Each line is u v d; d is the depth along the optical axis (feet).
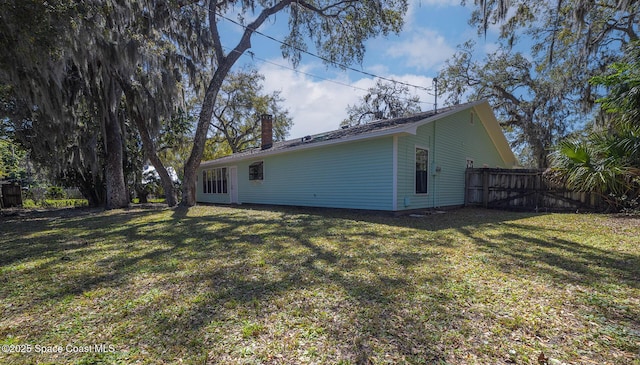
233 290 10.04
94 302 9.36
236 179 50.70
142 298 9.57
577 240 16.94
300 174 38.58
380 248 15.38
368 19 44.57
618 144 25.05
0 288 10.65
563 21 44.73
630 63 26.86
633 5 34.45
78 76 35.63
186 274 11.80
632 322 7.73
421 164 31.94
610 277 10.91
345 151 32.86
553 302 8.88
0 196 54.75
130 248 16.48
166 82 36.22
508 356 6.37
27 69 25.05
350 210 32.27
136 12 31.12
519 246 15.66
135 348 6.84
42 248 16.92
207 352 6.61
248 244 16.76
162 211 37.17
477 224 23.04
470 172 38.63
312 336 7.18
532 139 56.44
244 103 83.76
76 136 40.81
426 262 12.89
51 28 19.97
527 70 59.52
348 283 10.49
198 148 42.60
